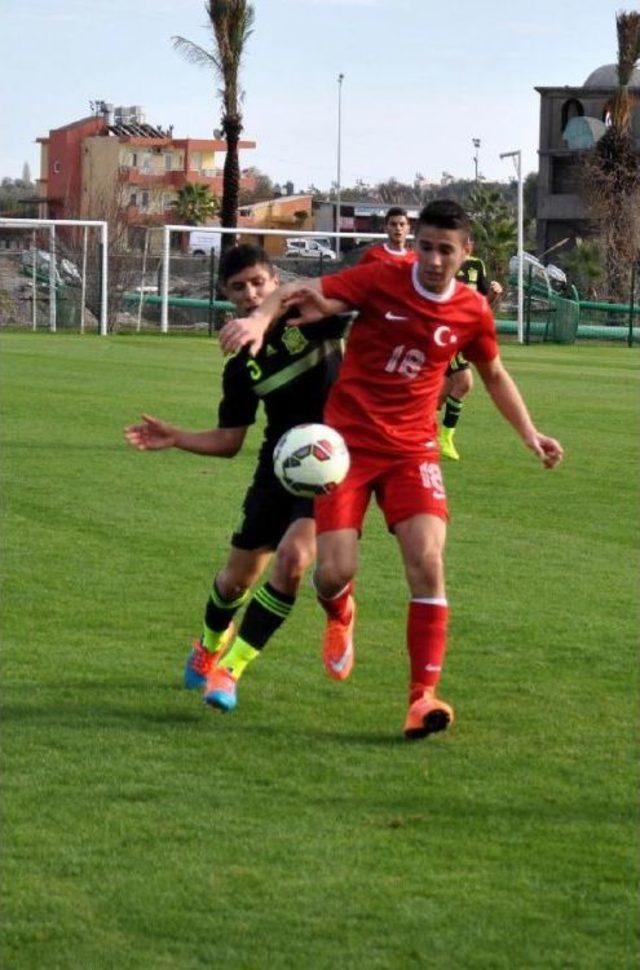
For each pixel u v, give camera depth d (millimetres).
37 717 15383
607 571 23578
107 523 26828
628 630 19562
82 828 12312
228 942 10281
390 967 9938
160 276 107750
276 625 15547
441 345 15156
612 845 12086
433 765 14016
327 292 14977
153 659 17719
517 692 16562
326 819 12586
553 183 156625
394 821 12531
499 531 27047
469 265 38719
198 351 77688
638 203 122562
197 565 23266
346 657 16000
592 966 10000
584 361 79375
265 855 11773
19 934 10383
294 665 17609
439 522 15164
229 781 13516
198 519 27391
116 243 116250
